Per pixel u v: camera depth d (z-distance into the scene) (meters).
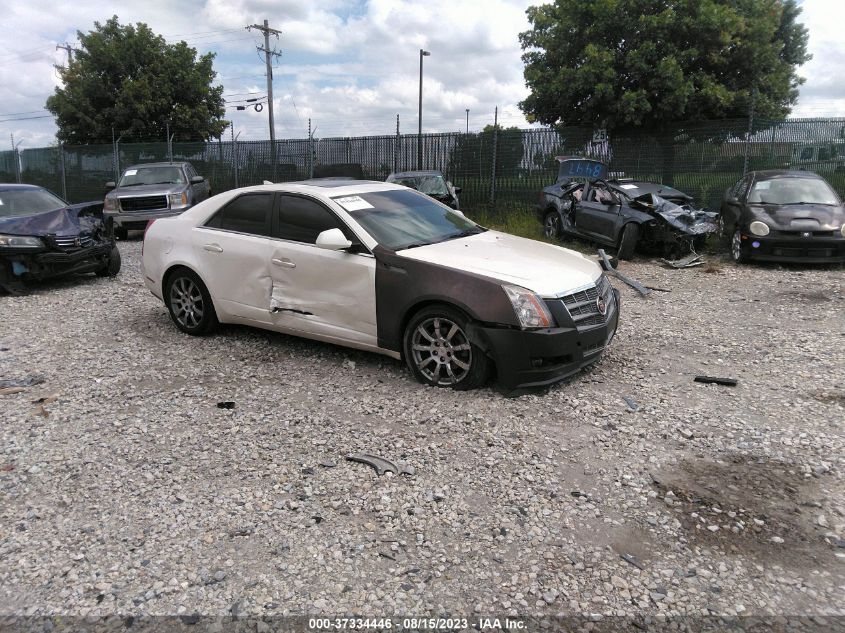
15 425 4.43
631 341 6.30
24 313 7.88
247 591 2.72
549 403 4.64
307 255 5.48
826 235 9.97
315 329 5.56
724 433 4.15
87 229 9.60
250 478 3.65
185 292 6.57
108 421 4.48
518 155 16.91
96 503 3.43
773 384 5.04
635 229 11.27
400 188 6.36
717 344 6.20
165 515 3.30
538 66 20.31
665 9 17.70
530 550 2.98
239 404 4.75
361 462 3.82
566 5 18.64
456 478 3.62
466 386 4.84
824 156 14.08
